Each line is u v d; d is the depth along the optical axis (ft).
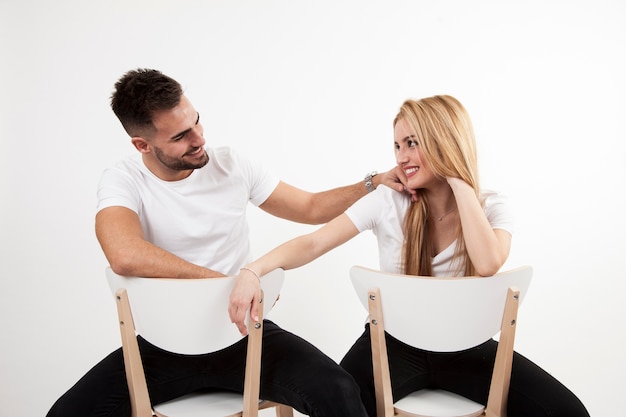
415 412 5.42
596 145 11.76
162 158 6.09
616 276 11.53
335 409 5.24
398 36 11.62
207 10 11.25
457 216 6.07
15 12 10.73
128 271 5.42
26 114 10.79
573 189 11.79
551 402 5.32
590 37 11.72
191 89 11.27
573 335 10.62
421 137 5.73
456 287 4.93
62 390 9.55
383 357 5.32
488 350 5.88
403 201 6.21
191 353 5.27
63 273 10.84
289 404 5.57
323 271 11.03
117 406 5.49
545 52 11.75
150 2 11.09
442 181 5.96
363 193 7.25
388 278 5.06
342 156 11.59
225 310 5.15
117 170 6.27
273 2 11.39
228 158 6.71
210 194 6.49
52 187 10.87
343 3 11.51
